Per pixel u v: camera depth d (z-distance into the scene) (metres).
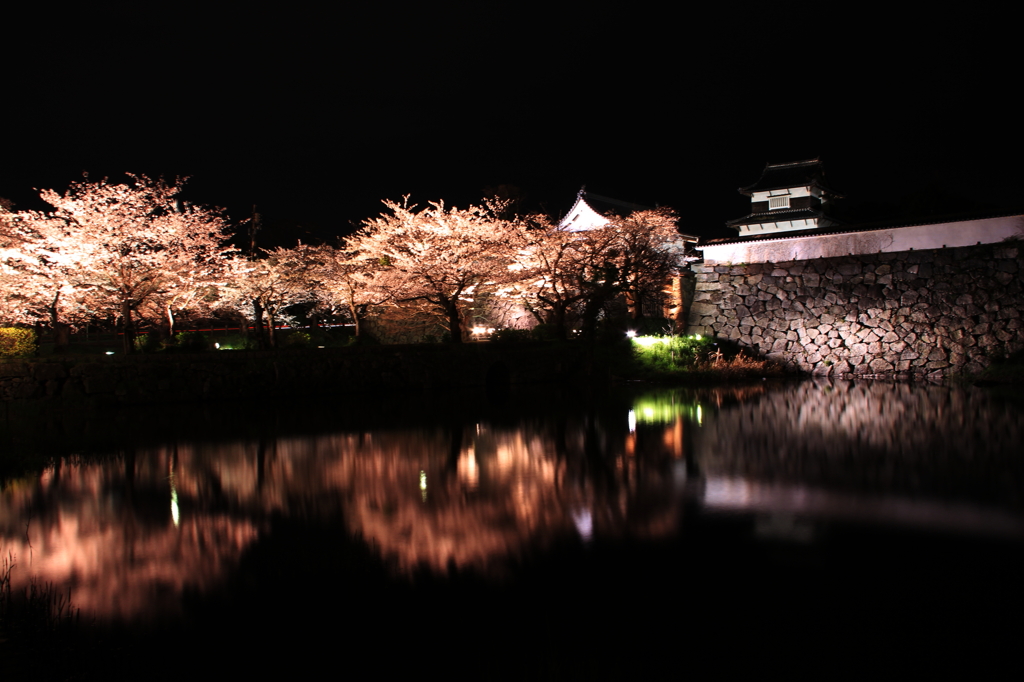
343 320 43.81
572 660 4.96
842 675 4.67
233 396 24.72
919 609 5.65
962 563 6.61
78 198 25.69
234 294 31.73
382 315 38.66
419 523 8.47
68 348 31.50
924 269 28.08
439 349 28.88
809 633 5.30
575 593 6.17
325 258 33.31
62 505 9.78
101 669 4.98
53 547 7.85
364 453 13.35
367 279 32.72
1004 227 26.58
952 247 27.61
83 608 6.11
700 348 30.98
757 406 19.33
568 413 18.69
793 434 14.28
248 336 37.12
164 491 10.55
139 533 8.34
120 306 26.61
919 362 27.78
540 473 11.15
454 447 13.79
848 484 9.82
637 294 31.95
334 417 19.22
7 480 11.48
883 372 28.56
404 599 6.14
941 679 4.59
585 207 41.41
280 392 25.44
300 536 8.07
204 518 8.95
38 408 21.16
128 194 26.02
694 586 6.25
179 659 5.13
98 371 22.88
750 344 31.92
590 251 30.78
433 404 22.11
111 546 7.85
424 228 30.94
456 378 28.39
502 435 15.16
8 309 25.42
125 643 5.41
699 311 33.47
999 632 5.23
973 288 26.88
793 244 31.47
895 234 28.98
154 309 29.73
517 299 34.94
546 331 32.38
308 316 39.94
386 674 4.85
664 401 21.12
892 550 7.02
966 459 11.27
